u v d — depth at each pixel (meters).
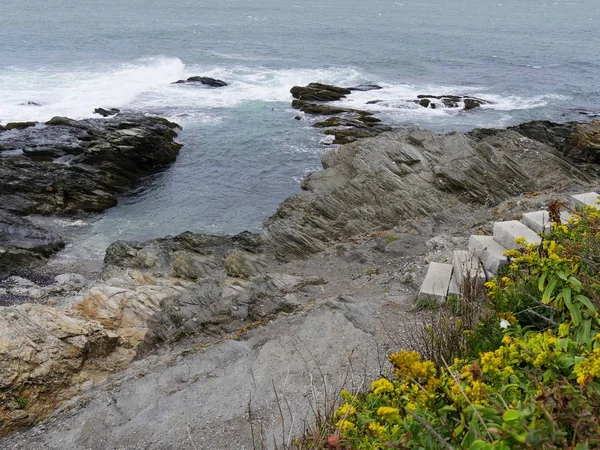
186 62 48.72
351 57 52.62
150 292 12.94
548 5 129.12
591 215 6.24
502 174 18.27
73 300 13.15
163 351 11.04
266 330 10.09
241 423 7.13
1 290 15.09
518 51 56.78
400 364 3.38
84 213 20.67
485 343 5.34
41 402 9.16
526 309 5.47
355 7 115.75
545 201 15.73
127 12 94.12
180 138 28.28
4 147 23.52
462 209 17.41
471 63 49.81
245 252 16.08
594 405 2.96
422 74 44.84
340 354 8.26
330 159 20.61
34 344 9.70
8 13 85.19
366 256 14.82
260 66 47.50
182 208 21.27
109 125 26.78
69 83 37.66
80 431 7.82
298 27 77.62
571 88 39.97
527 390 3.30
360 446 3.43
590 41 65.38
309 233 16.78
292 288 12.89
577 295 4.14
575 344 3.70
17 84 36.62
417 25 82.06
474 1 139.38
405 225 16.77
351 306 9.70
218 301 12.38
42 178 20.94
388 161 18.64
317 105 33.38
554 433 2.55
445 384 3.32
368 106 33.75
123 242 16.27
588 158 21.45
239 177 23.97
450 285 9.17
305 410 7.00
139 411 8.03
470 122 30.80
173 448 6.97
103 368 10.26
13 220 18.55
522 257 6.18
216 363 9.00
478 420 3.04
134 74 41.62
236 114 32.44
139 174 23.84
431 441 3.04
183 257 15.20
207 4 116.62
